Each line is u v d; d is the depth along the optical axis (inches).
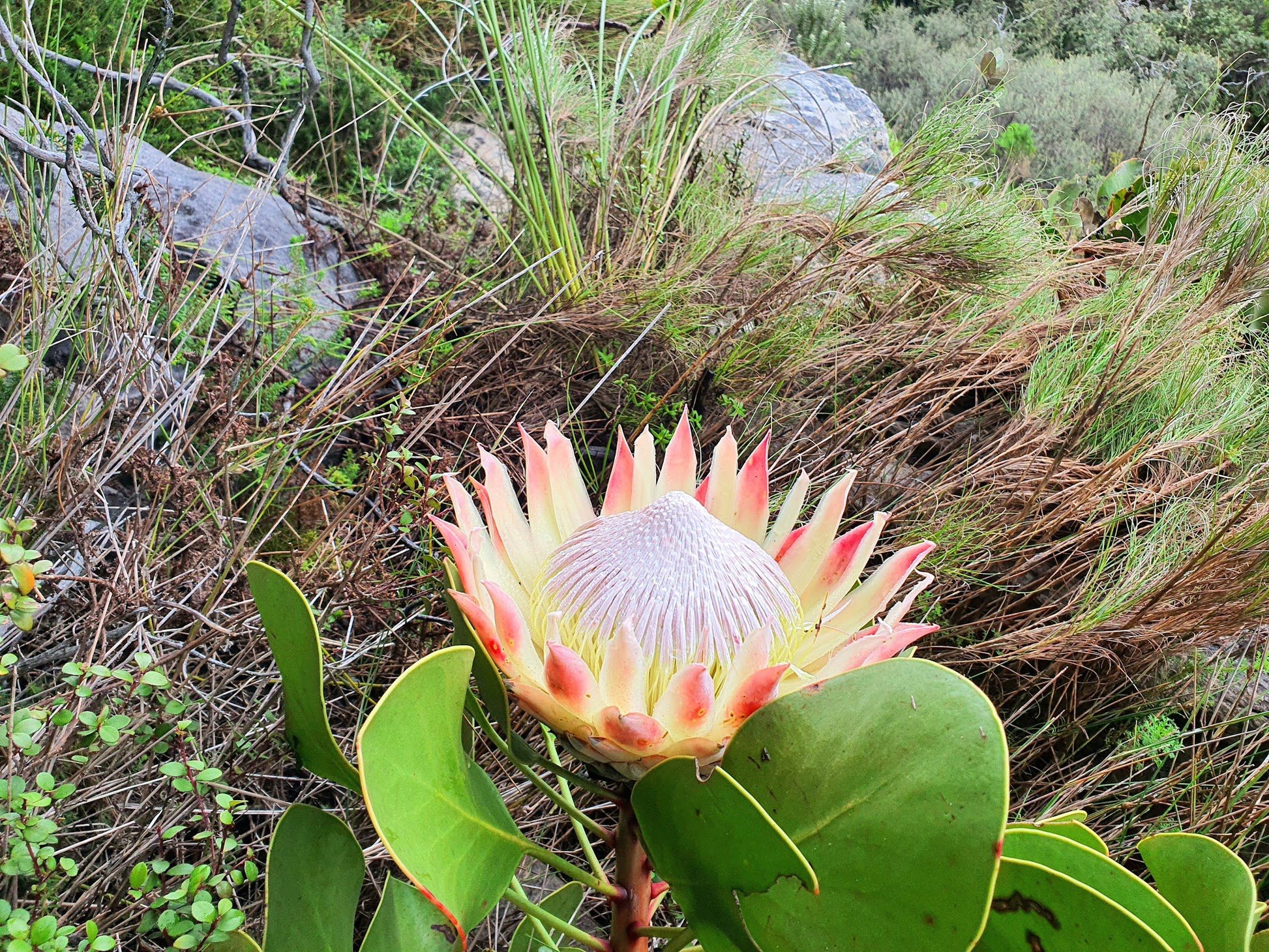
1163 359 43.3
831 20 110.3
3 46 34.5
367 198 62.7
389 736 13.2
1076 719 36.7
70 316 33.1
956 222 46.9
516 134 54.4
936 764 13.4
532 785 30.4
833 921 13.8
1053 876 13.8
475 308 48.6
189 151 57.4
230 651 31.5
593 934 31.4
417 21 82.9
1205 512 39.3
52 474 27.9
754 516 22.1
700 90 60.8
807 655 19.7
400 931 19.8
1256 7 142.3
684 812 14.2
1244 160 49.4
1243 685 38.5
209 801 25.1
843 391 48.1
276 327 43.1
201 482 32.2
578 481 22.2
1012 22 146.9
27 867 18.1
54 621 30.6
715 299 50.3
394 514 31.6
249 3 68.2
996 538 39.3
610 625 18.3
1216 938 17.0
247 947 17.9
